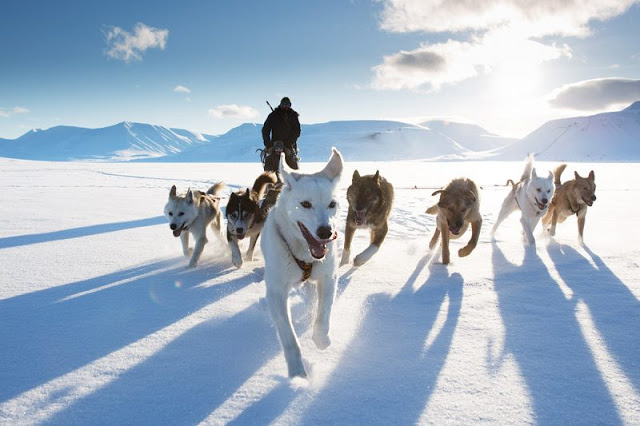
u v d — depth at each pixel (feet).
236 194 16.97
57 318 10.85
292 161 25.90
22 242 20.25
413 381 7.72
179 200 16.57
